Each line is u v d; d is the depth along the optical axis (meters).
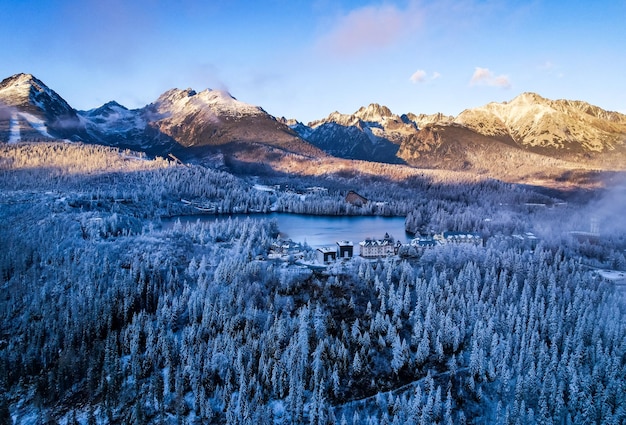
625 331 192.38
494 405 171.00
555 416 161.75
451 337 192.12
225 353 183.38
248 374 176.62
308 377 179.12
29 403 179.00
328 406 168.00
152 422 165.62
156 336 197.00
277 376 176.12
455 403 171.50
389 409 167.75
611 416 155.38
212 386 175.62
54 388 181.12
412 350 191.88
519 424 154.62
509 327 199.00
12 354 198.38
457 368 183.88
